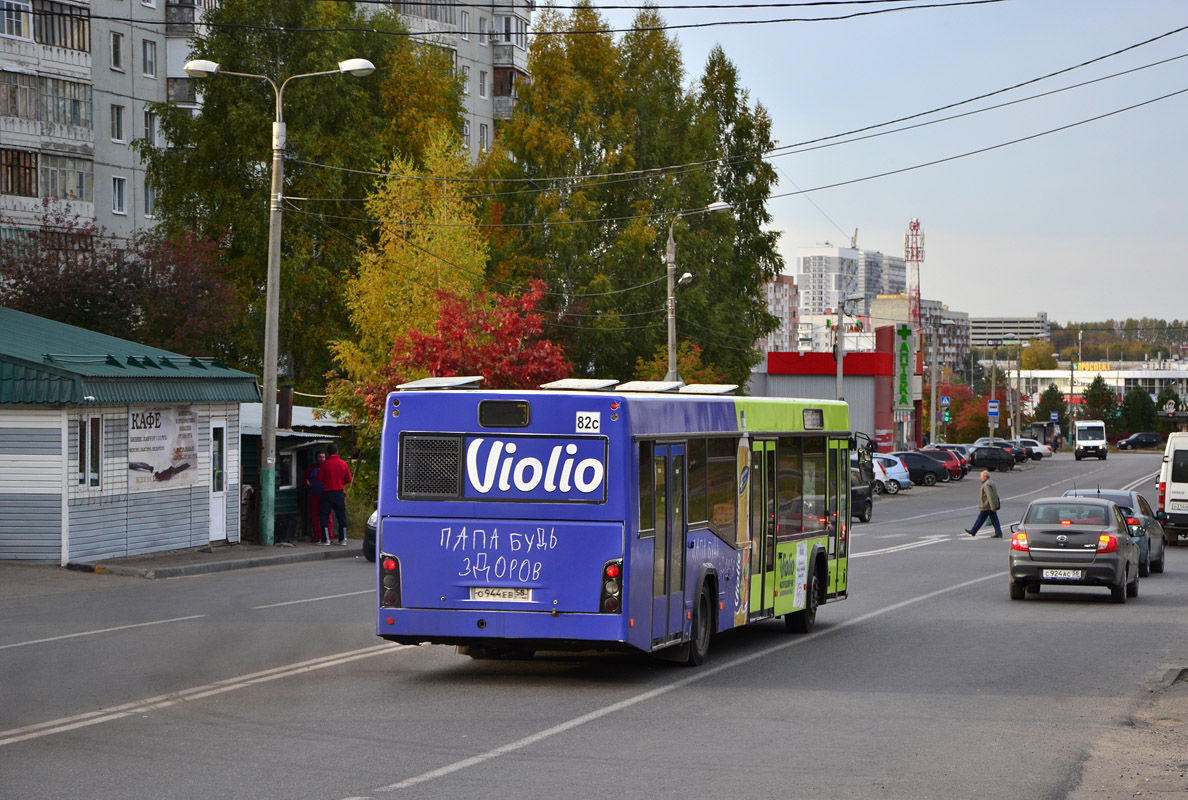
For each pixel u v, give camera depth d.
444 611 14.66
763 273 72.50
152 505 30.22
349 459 46.53
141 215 76.25
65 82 66.06
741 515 17.78
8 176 62.97
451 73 68.88
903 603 24.67
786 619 20.31
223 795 9.18
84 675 14.52
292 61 56.50
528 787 9.56
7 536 27.50
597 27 64.69
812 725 12.40
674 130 68.06
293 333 58.06
